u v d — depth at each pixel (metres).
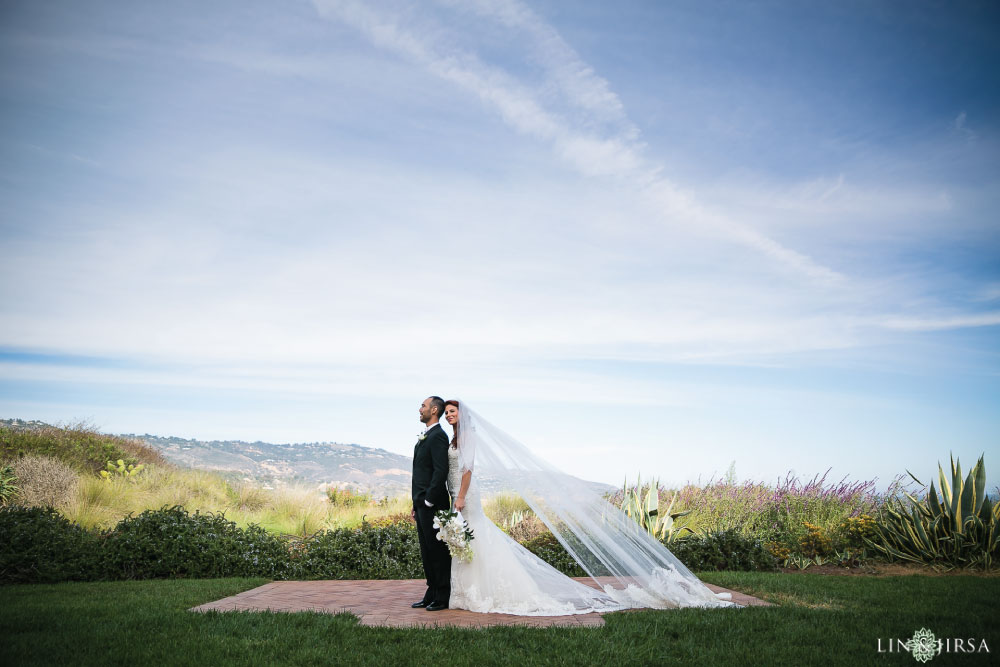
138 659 4.55
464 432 6.43
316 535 11.27
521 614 6.10
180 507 10.67
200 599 6.95
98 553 8.94
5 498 14.11
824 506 12.41
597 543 6.89
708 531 11.12
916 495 10.45
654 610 6.25
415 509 6.40
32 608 6.32
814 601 6.86
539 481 6.95
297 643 4.90
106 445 20.61
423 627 5.44
